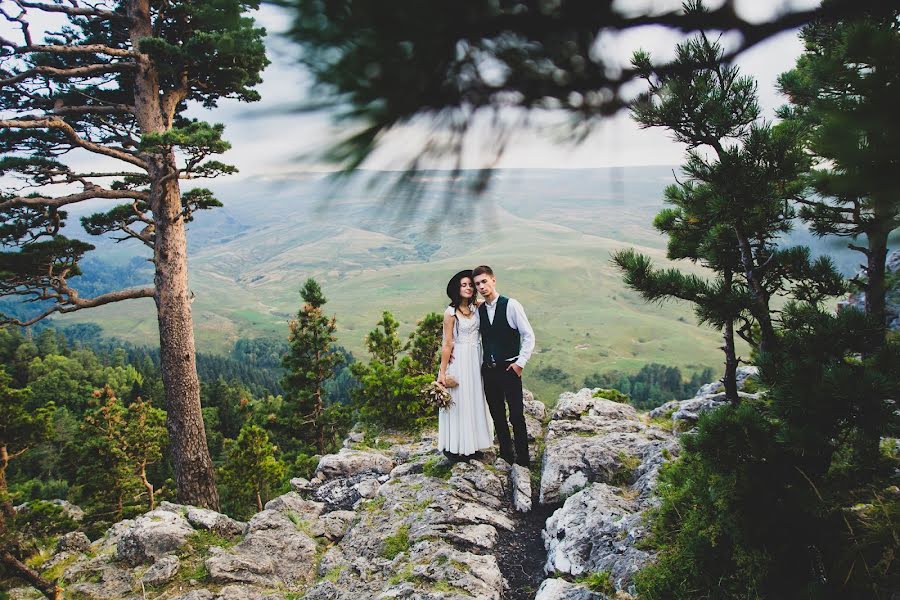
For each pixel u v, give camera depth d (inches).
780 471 140.3
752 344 210.2
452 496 264.4
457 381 285.7
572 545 215.0
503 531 247.0
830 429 133.4
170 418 499.2
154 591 239.5
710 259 214.1
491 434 292.4
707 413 153.3
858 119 38.7
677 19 42.2
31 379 3705.7
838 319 148.5
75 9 418.3
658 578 162.1
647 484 246.1
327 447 974.4
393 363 691.4
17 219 466.3
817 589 129.2
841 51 43.0
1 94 461.4
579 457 281.9
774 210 167.0
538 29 39.3
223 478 818.2
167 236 485.7
